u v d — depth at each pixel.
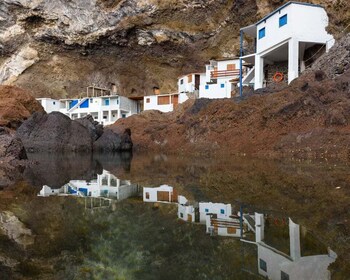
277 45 20.00
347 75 14.98
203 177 9.22
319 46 19.45
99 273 2.81
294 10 18.72
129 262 3.12
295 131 13.87
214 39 38.28
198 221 4.64
